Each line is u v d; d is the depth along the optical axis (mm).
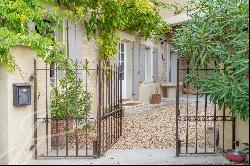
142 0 10266
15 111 5641
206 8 6895
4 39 5609
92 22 10031
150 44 15750
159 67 17094
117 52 11492
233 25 6277
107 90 7355
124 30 12648
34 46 5867
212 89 6074
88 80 10188
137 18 11422
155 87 16250
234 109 5836
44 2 7605
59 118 6645
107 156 6266
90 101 8156
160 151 6738
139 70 14461
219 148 6887
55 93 7469
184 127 9414
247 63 5418
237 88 5707
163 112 12422
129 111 11906
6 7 6078
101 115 6688
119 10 9688
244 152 5801
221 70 6453
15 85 5578
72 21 9008
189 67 6703
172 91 17594
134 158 6117
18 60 5734
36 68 6215
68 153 6426
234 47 6246
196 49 6590
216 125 7613
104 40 10828
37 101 6301
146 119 10805
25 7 6246
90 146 7008
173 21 14258
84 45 10172
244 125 6121
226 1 6387
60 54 6609
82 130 8086
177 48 6910
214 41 6629
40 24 6848
